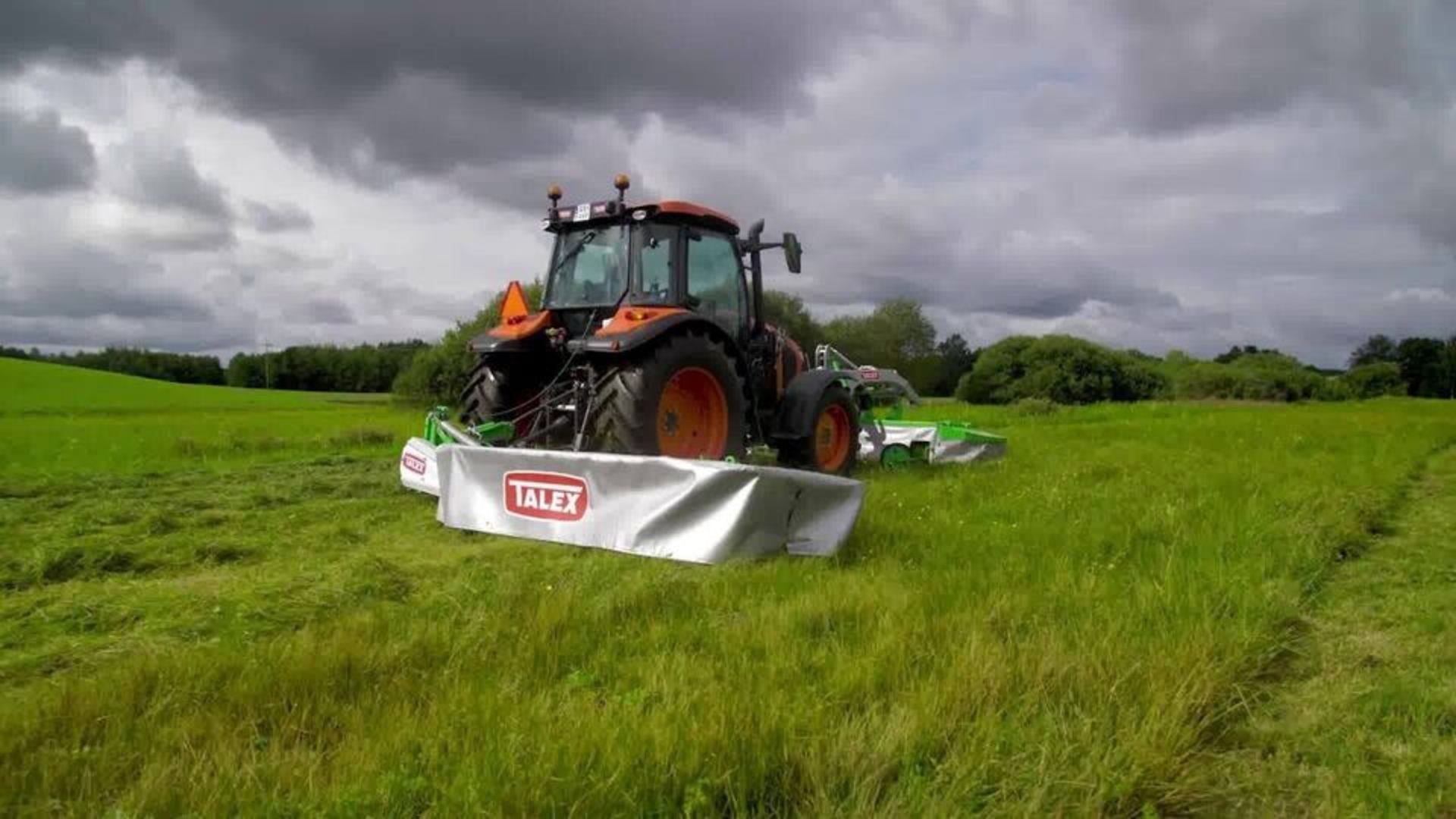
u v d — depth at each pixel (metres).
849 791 1.96
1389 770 2.19
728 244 7.01
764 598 3.44
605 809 1.82
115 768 2.04
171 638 3.18
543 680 2.62
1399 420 18.39
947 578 3.63
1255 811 2.02
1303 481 6.90
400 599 3.71
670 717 2.19
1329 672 2.84
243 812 1.84
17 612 3.47
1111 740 2.12
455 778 1.92
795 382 7.27
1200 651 2.65
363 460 9.28
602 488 4.45
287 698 2.41
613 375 5.68
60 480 7.32
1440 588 3.86
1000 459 8.85
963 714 2.25
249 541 4.81
